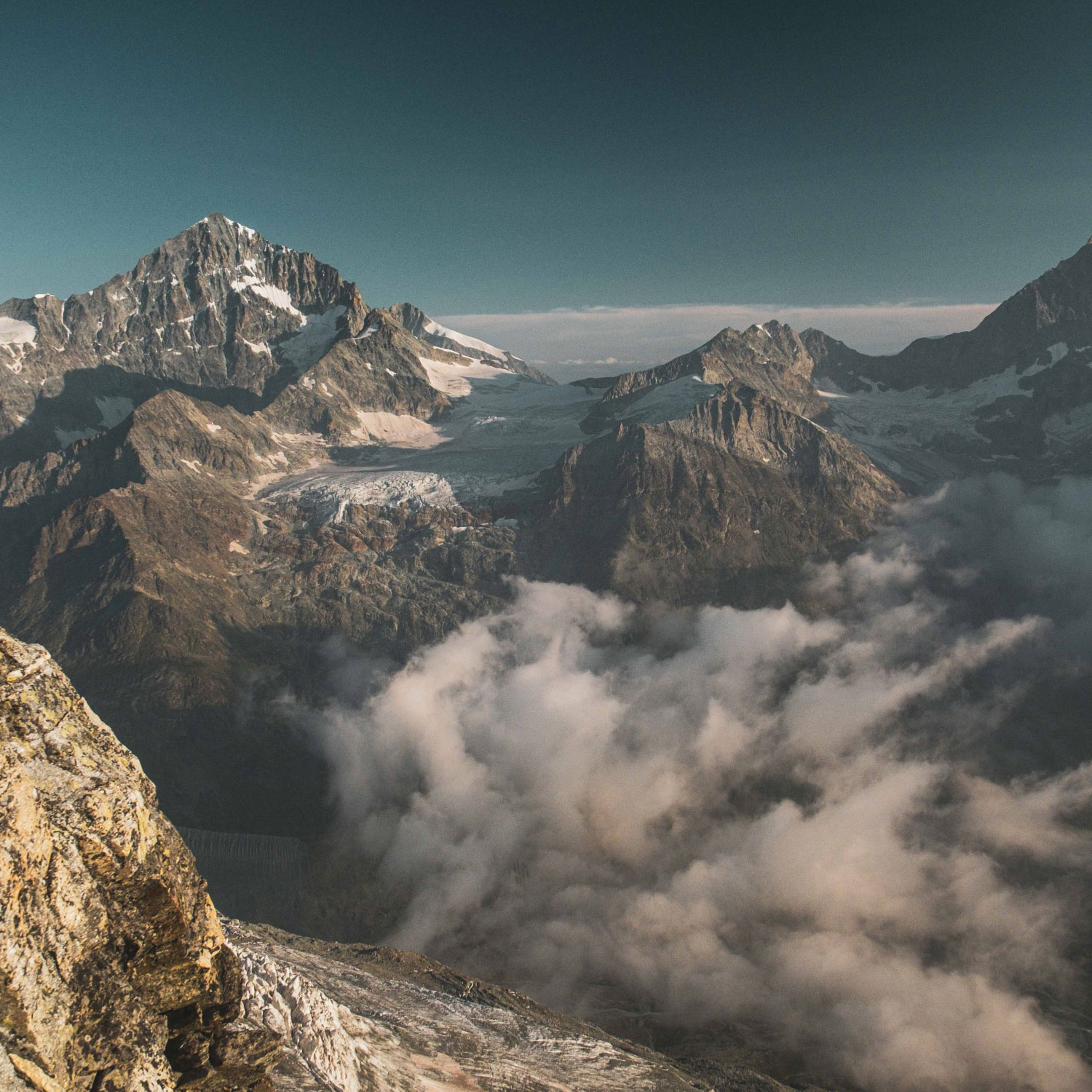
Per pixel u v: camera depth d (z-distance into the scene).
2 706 15.03
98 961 14.38
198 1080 16.95
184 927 15.89
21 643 16.33
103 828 14.82
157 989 15.83
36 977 13.08
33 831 13.87
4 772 13.99
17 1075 11.92
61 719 15.77
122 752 16.69
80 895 14.34
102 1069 13.60
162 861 15.88
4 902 12.99
